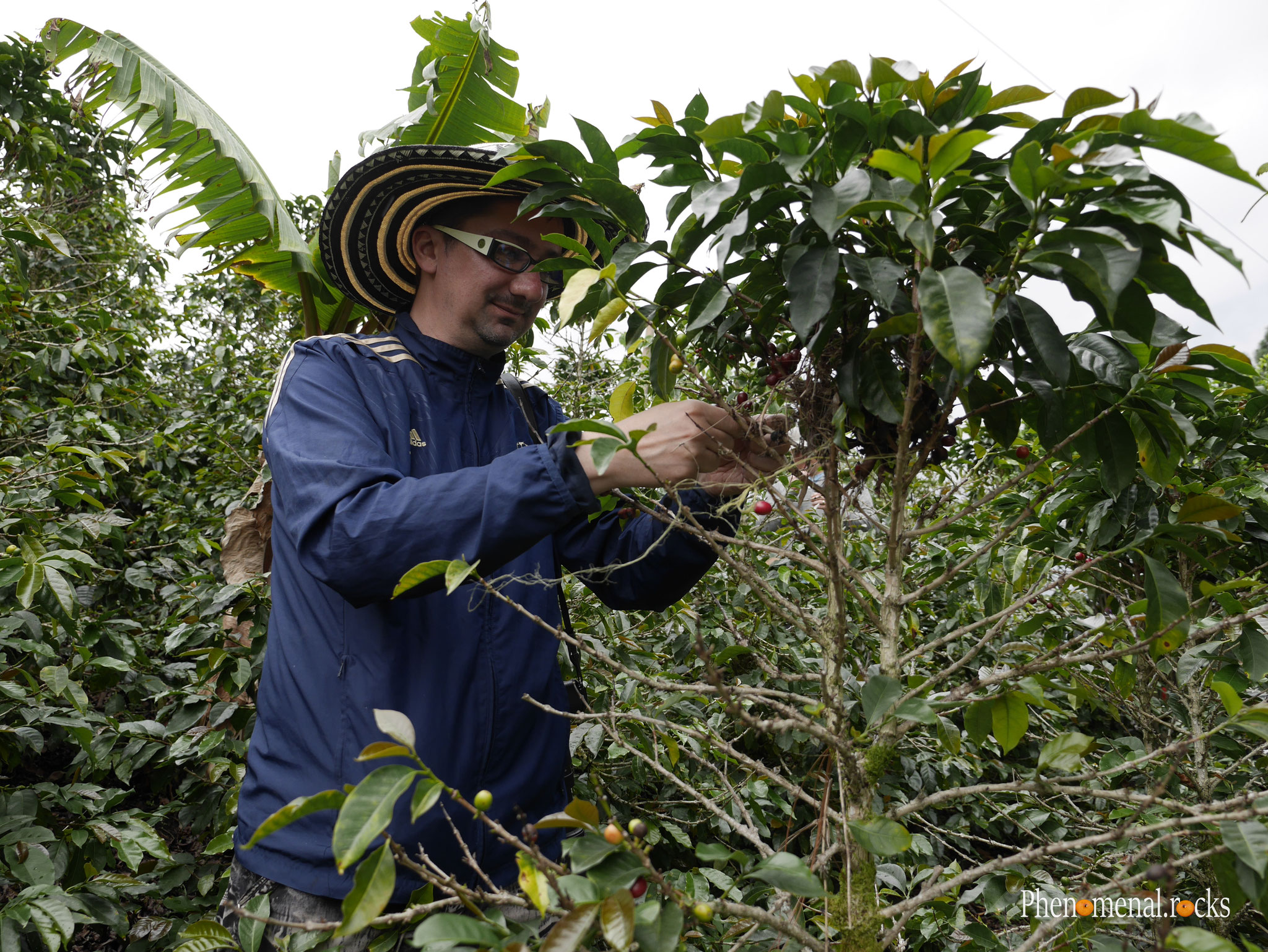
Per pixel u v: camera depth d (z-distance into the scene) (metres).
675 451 1.07
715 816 2.12
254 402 4.15
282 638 1.38
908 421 0.92
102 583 3.23
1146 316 0.88
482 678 1.35
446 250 1.62
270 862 1.26
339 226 1.84
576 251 1.15
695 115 1.11
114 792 2.02
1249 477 1.74
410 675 1.30
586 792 2.07
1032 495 1.94
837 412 1.01
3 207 3.84
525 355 3.01
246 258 2.67
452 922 0.68
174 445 3.91
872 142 0.93
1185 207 0.78
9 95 3.88
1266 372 3.30
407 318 1.65
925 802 0.93
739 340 1.15
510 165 1.11
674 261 1.07
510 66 2.69
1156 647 0.94
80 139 4.71
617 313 0.99
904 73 0.92
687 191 1.06
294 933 1.20
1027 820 1.93
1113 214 0.81
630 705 2.15
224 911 1.38
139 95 2.31
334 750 1.27
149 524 3.81
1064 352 0.87
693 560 1.46
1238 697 0.90
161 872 2.08
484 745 1.34
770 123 0.96
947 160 0.77
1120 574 1.85
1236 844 0.74
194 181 2.52
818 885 0.76
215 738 2.16
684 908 0.76
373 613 1.31
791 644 2.62
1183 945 0.66
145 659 2.52
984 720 1.07
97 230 5.11
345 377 1.43
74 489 2.30
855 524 1.25
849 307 0.98
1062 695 2.20
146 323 5.19
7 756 2.12
